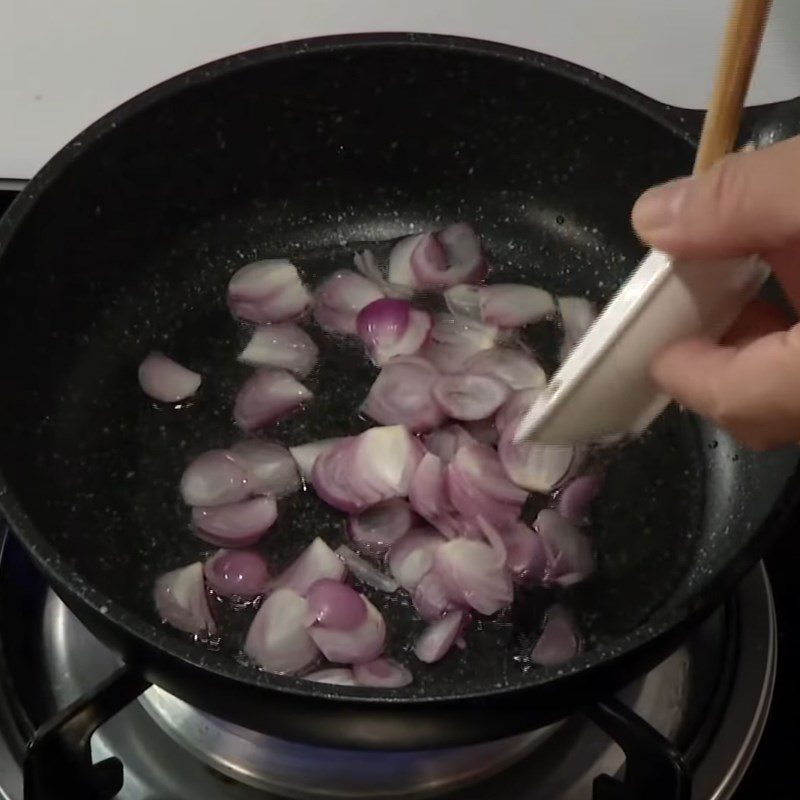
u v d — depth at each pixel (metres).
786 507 0.49
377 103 0.59
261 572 0.54
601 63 0.62
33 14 0.59
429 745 0.47
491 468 0.56
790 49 0.60
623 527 0.56
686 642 0.53
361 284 0.61
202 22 0.60
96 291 0.59
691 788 0.49
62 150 0.55
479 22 0.61
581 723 0.52
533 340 0.60
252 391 0.58
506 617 0.54
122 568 0.54
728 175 0.42
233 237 0.62
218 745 0.52
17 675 0.52
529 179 0.61
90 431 0.57
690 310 0.44
